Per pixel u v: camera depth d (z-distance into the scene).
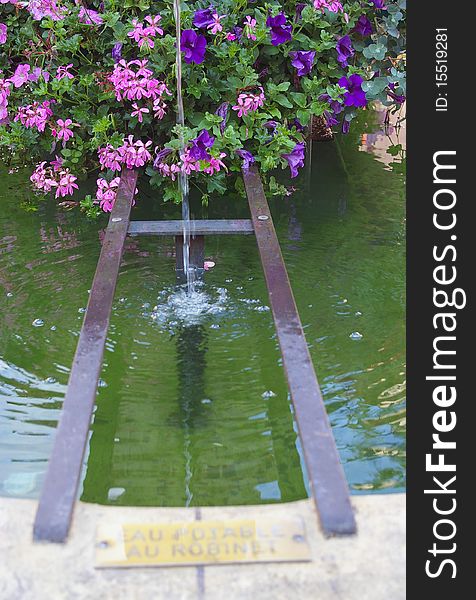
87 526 1.73
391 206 4.35
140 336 3.04
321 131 5.45
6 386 2.72
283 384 2.75
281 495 2.24
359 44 4.44
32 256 3.73
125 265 3.62
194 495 2.24
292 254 3.75
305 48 4.25
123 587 1.59
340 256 3.73
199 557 1.65
